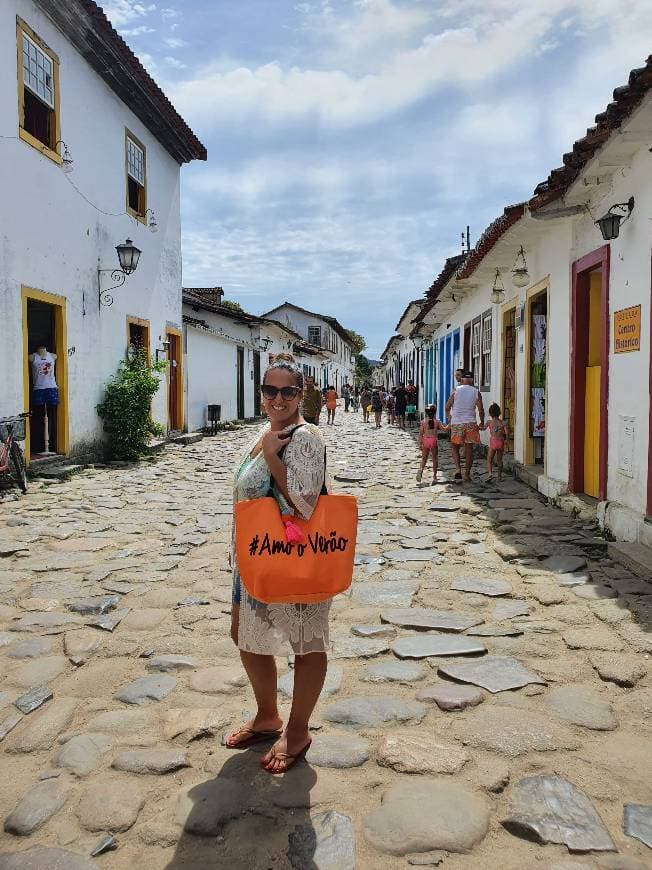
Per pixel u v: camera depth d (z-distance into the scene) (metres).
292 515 2.67
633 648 4.05
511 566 5.89
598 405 7.73
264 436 2.71
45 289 11.15
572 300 8.17
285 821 2.54
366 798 2.68
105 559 6.27
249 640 2.81
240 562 2.63
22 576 5.70
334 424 28.55
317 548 2.61
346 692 3.59
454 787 2.71
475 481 10.88
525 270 10.23
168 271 17.73
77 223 12.37
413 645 4.16
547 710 3.34
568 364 8.36
